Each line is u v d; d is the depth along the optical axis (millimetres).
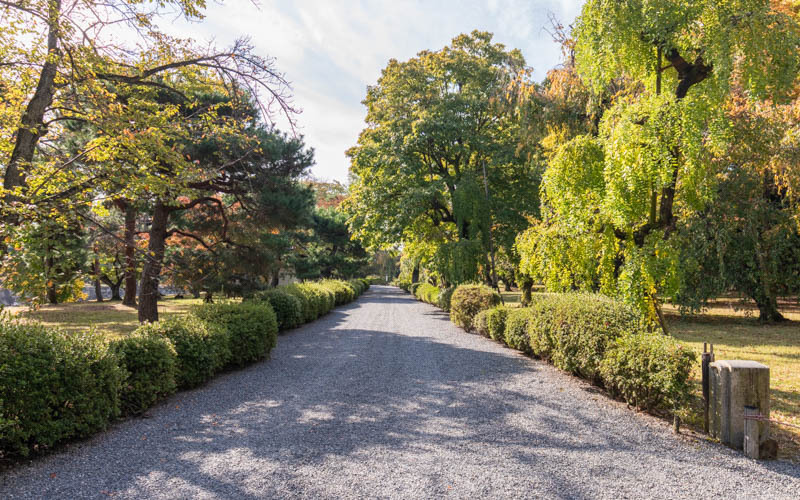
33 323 4551
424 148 21641
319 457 3891
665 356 4863
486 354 9383
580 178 6906
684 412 4633
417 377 7203
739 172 12875
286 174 14445
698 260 13633
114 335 11945
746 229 13484
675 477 3537
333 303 20594
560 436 4469
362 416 5133
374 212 21562
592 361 6258
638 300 6363
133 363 5207
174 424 4836
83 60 7406
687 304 14344
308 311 15141
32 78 7824
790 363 8023
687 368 4730
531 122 14328
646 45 6656
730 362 4328
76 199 7109
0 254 5086
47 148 8906
